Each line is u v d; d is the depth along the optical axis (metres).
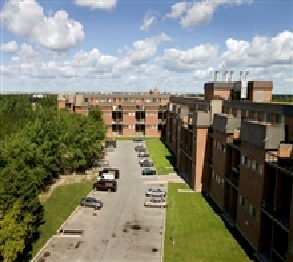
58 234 37.22
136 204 47.06
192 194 51.47
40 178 49.88
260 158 32.03
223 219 41.53
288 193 29.08
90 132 65.56
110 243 35.12
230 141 42.69
